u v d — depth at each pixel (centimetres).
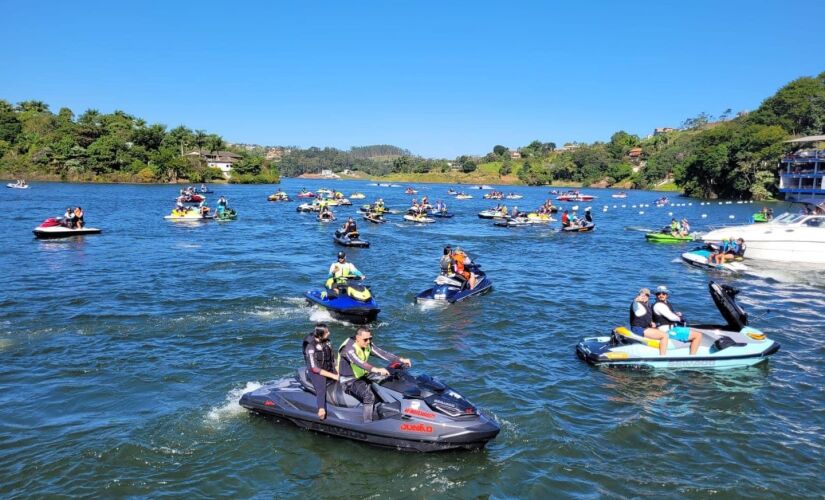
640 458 859
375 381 915
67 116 15462
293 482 777
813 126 12231
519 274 2434
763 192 10400
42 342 1343
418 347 1373
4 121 13688
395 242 3538
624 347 1255
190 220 4825
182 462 820
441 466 822
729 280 2348
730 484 789
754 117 12800
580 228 4456
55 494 734
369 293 1597
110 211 5512
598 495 759
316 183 19138
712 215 6675
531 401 1059
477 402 1049
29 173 12444
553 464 834
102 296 1811
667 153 16550
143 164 13350
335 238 3419
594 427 959
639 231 4556
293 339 1392
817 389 1146
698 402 1073
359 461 833
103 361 1220
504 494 758
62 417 954
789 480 803
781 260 2833
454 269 1972
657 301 1278
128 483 763
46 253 2761
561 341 1452
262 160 17025
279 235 3784
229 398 1040
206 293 1880
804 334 1534
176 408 993
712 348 1261
